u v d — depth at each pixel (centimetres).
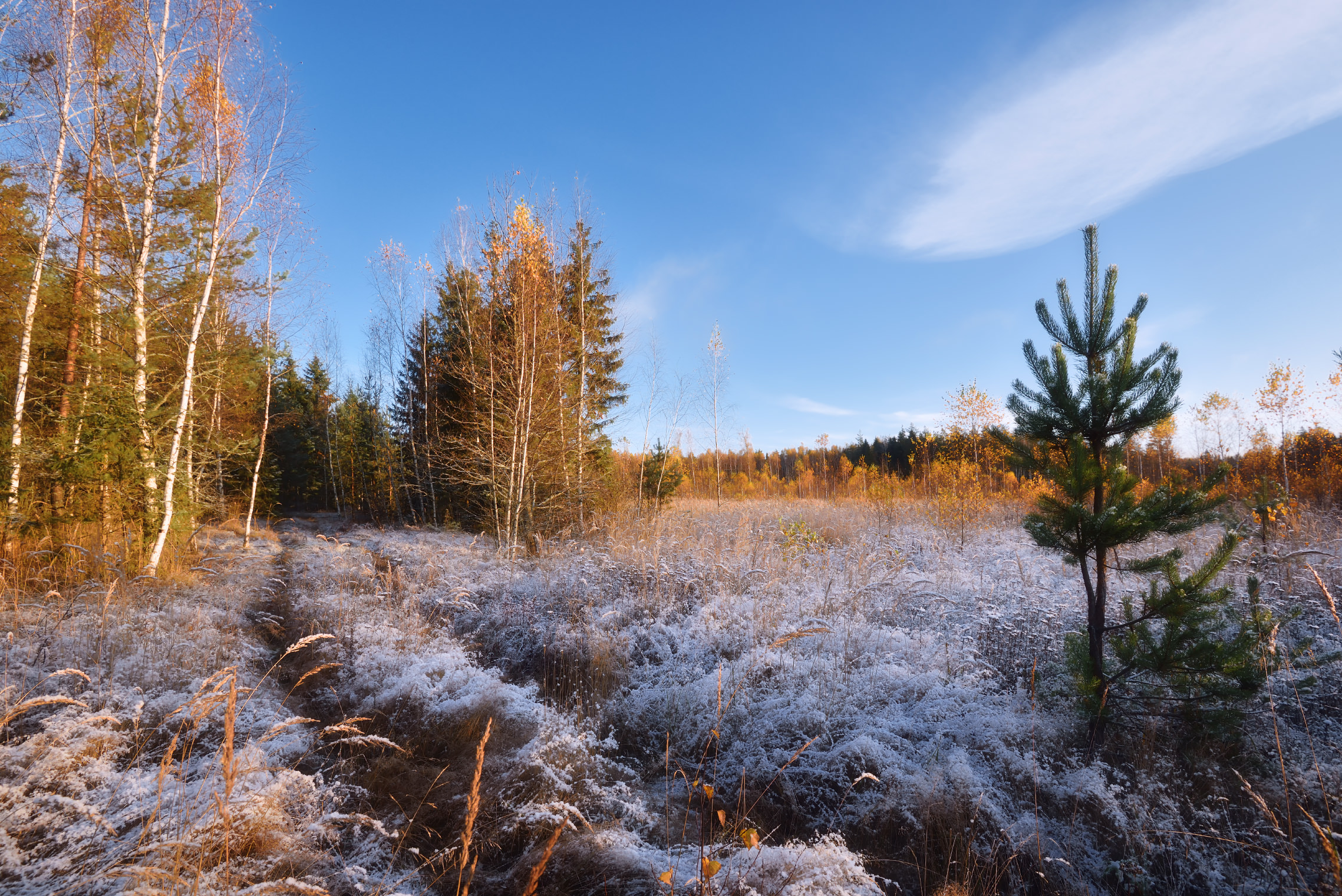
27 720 399
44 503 864
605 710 527
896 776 380
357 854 310
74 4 897
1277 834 319
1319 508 1272
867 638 604
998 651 579
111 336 955
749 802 400
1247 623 382
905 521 1523
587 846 314
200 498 1375
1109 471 418
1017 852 331
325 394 2958
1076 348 455
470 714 472
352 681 554
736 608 705
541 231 1625
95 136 926
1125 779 378
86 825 273
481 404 1773
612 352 2291
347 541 1691
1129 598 419
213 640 611
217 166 1030
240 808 286
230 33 1020
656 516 1395
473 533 1862
